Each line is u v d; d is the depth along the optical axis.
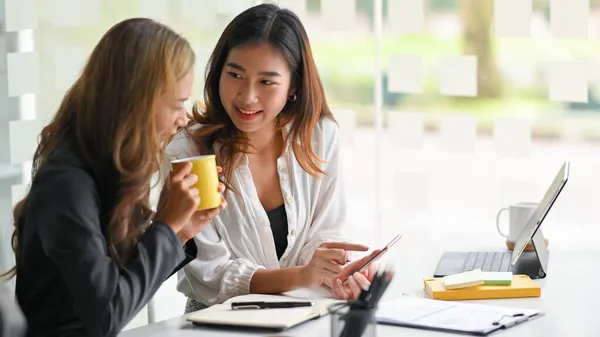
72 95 1.86
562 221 3.81
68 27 3.14
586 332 1.91
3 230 3.00
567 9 3.57
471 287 2.23
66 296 1.81
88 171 1.81
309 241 2.66
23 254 1.82
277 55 2.43
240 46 2.42
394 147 4.02
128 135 1.80
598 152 4.71
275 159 2.63
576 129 4.75
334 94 5.66
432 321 1.97
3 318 1.65
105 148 1.80
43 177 1.78
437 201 4.25
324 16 4.08
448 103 5.23
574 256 2.70
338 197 2.71
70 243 1.73
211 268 2.45
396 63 3.94
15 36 3.00
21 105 3.04
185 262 2.04
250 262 2.46
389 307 2.10
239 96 2.43
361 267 2.28
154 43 1.81
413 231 4.27
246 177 2.56
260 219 2.56
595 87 4.59
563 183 2.33
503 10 3.64
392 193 4.45
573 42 4.80
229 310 2.09
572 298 2.22
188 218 1.91
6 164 3.02
